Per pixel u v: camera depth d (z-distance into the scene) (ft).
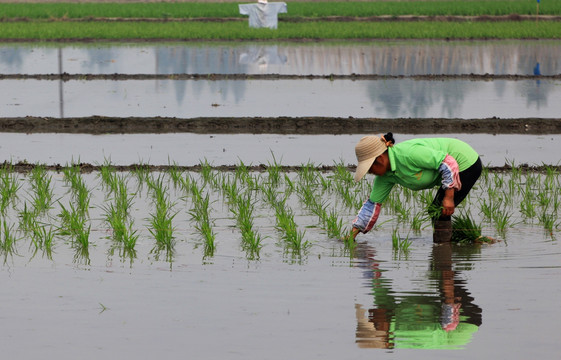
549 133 96.32
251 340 34.35
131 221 56.80
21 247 50.21
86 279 43.42
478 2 308.19
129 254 48.73
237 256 48.37
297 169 75.25
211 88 128.98
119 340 34.40
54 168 75.31
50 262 46.85
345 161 79.36
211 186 68.23
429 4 301.22
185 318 37.17
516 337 34.68
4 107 109.60
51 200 62.69
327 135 94.53
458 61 162.61
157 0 359.66
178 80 138.51
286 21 246.47
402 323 36.45
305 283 42.83
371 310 38.24
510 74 144.46
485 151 84.84
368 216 50.70
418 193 64.13
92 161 79.41
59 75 139.95
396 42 197.67
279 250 49.85
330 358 32.37
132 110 107.96
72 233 52.85
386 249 50.34
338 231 53.26
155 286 42.19
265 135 94.53
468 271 45.14
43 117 99.71
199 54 172.55
